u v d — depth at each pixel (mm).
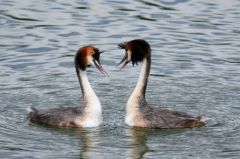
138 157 15117
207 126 16688
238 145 15648
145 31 23156
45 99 18359
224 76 19953
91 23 23766
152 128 16672
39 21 23875
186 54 21531
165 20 24094
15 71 20297
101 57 21266
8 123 16797
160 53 21531
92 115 16859
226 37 22891
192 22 23953
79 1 25656
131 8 25078
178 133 16359
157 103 18031
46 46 22031
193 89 18984
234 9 25172
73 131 16547
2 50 21672
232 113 17422
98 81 19656
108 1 25734
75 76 20031
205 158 15039
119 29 23297
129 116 16969
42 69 20453
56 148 15547
